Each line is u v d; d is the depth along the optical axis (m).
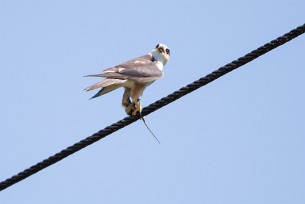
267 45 11.59
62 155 12.27
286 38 11.52
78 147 12.32
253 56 11.71
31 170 12.30
